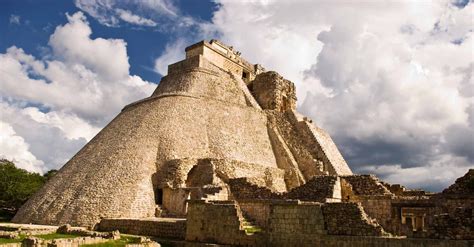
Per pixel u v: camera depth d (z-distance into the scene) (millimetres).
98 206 37281
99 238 27797
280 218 26609
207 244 28234
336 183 33750
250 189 37531
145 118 48969
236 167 43562
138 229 33781
